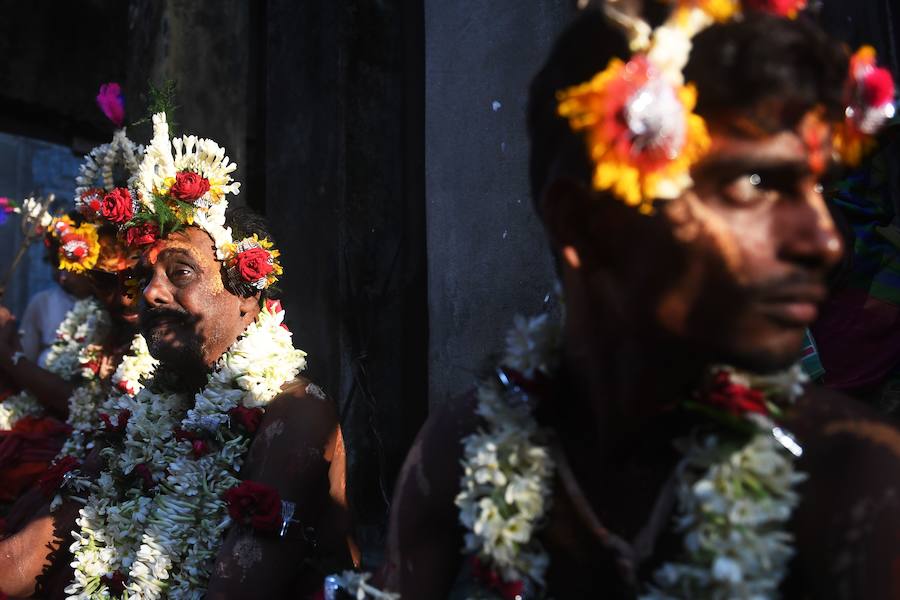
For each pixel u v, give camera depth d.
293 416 1.98
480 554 1.06
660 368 0.92
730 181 0.83
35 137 5.66
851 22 2.46
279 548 1.83
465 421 1.16
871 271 1.91
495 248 2.68
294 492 1.90
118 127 2.56
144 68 3.91
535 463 1.03
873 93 0.89
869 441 0.88
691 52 0.84
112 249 2.66
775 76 0.81
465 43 2.75
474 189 2.73
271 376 2.05
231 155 3.92
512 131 2.65
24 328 4.58
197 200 2.13
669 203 0.84
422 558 1.17
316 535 2.01
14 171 14.26
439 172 2.82
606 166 0.83
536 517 1.03
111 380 2.78
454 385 2.77
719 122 0.83
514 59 2.64
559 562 1.05
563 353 1.08
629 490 1.01
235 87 3.95
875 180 2.03
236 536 1.84
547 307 2.53
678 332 0.86
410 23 3.60
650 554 0.96
